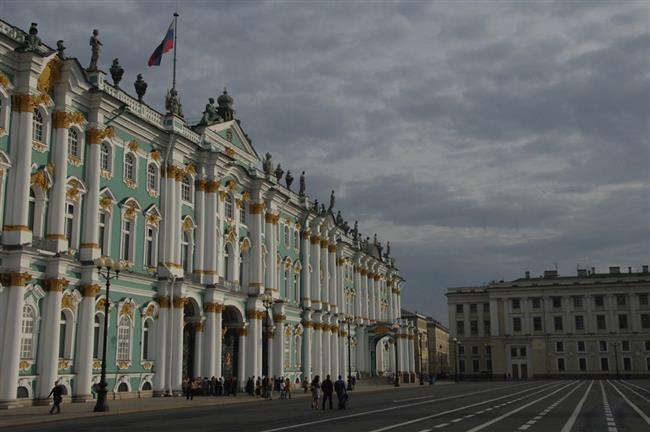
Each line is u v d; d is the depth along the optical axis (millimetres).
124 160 45156
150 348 46750
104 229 43125
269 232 63625
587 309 129750
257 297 58719
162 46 47906
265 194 63156
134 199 45531
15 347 34906
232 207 58281
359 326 92125
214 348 51781
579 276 132375
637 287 127312
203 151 52938
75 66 39562
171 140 49031
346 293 88938
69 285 39375
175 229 49312
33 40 37281
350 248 90625
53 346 37219
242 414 32156
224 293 53938
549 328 131375
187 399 44656
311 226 76688
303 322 72375
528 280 136375
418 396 54562
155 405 38125
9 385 34469
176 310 48000
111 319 42781
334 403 43750
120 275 43344
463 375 139000
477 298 141625
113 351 42750
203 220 52938
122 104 43531
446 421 26797
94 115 41875
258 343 58875
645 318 126250
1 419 28422
